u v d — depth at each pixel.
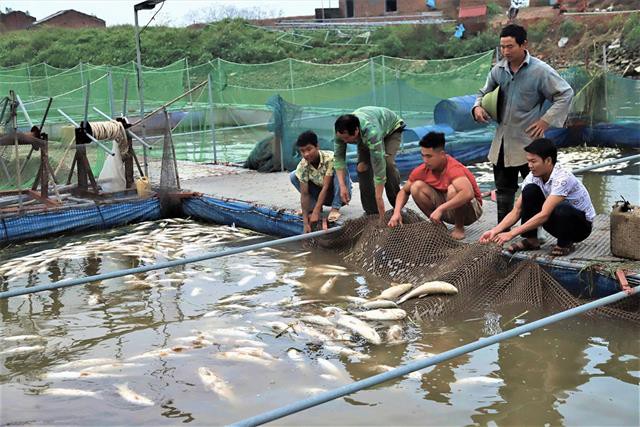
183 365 4.77
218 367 4.71
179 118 17.73
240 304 6.01
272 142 11.66
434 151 6.26
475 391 4.24
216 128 18.14
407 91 14.97
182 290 6.50
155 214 9.68
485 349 4.84
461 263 5.81
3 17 45.84
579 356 4.68
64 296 6.44
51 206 8.91
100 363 4.86
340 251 7.33
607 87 14.14
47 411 4.20
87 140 9.43
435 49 31.14
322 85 17.83
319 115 13.32
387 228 6.73
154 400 4.28
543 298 5.48
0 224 8.41
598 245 6.03
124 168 9.80
